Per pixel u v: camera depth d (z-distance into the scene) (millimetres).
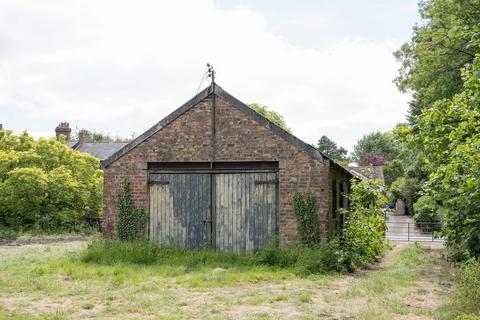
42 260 14828
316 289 11148
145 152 16047
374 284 11406
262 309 9156
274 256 13992
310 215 14531
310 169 14680
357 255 14680
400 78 23922
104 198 16297
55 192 26312
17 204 25312
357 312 8867
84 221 27906
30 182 25062
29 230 25641
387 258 18000
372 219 15156
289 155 14867
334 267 13469
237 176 15414
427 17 23016
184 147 15750
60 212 26656
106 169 16344
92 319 8438
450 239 9039
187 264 14000
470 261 9430
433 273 13914
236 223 15312
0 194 25172
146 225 15922
